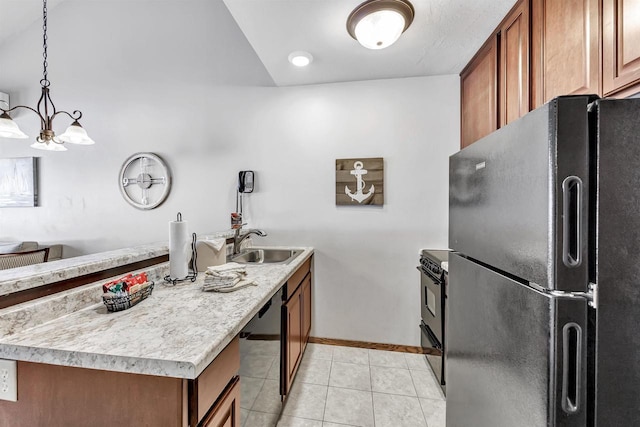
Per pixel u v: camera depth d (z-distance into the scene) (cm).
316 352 241
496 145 89
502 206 86
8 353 80
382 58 209
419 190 243
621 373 62
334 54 202
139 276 118
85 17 289
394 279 248
